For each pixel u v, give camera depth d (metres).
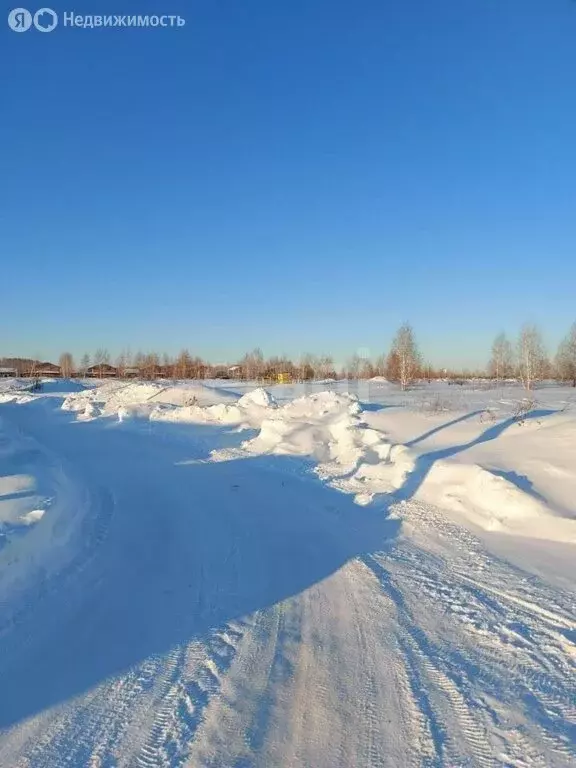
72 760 3.48
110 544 8.43
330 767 3.38
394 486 12.13
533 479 10.20
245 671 4.59
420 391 39.12
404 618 5.64
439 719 3.87
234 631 5.38
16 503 8.54
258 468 15.46
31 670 4.64
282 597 6.27
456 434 15.43
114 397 36.16
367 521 9.76
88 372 92.69
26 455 14.49
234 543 8.45
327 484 12.91
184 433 22.78
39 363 111.06
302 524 9.58
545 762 3.38
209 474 14.65
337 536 8.83
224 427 23.27
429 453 13.33
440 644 5.04
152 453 18.78
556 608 5.80
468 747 3.55
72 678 4.51
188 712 4.00
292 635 5.27
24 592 6.34
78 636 5.29
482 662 4.69
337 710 4.00
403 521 9.63
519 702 4.07
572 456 11.30
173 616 5.76
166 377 84.62
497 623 5.46
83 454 18.64
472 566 7.29
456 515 9.94
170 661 4.78
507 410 20.12
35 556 7.18
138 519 9.99
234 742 3.64
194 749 3.57
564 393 36.84
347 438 17.14
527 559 7.51
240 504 11.13
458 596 6.22
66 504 9.74
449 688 4.28
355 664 4.68
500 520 9.12
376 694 4.21
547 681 4.36
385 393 36.88
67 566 7.39
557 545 8.04
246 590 6.50
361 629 5.39
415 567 7.29
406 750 3.54
